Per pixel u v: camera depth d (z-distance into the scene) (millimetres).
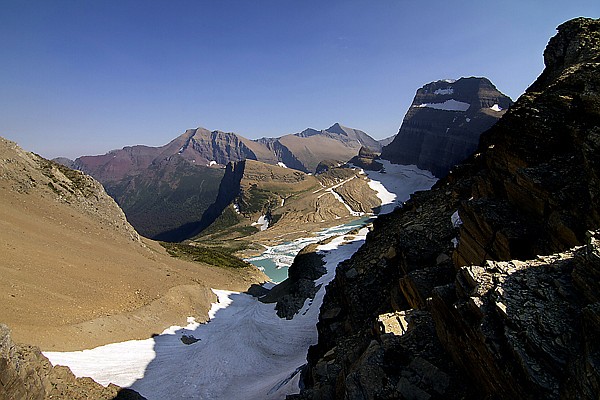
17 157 77500
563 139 18344
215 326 54188
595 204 12898
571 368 7582
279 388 27969
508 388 8555
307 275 65500
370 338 16469
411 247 25016
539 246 14656
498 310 9625
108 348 38594
